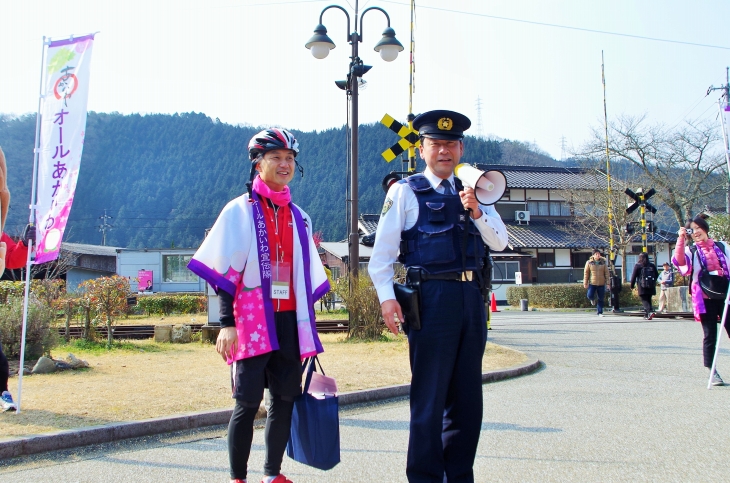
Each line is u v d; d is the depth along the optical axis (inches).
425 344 114.1
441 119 120.1
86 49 213.3
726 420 188.1
